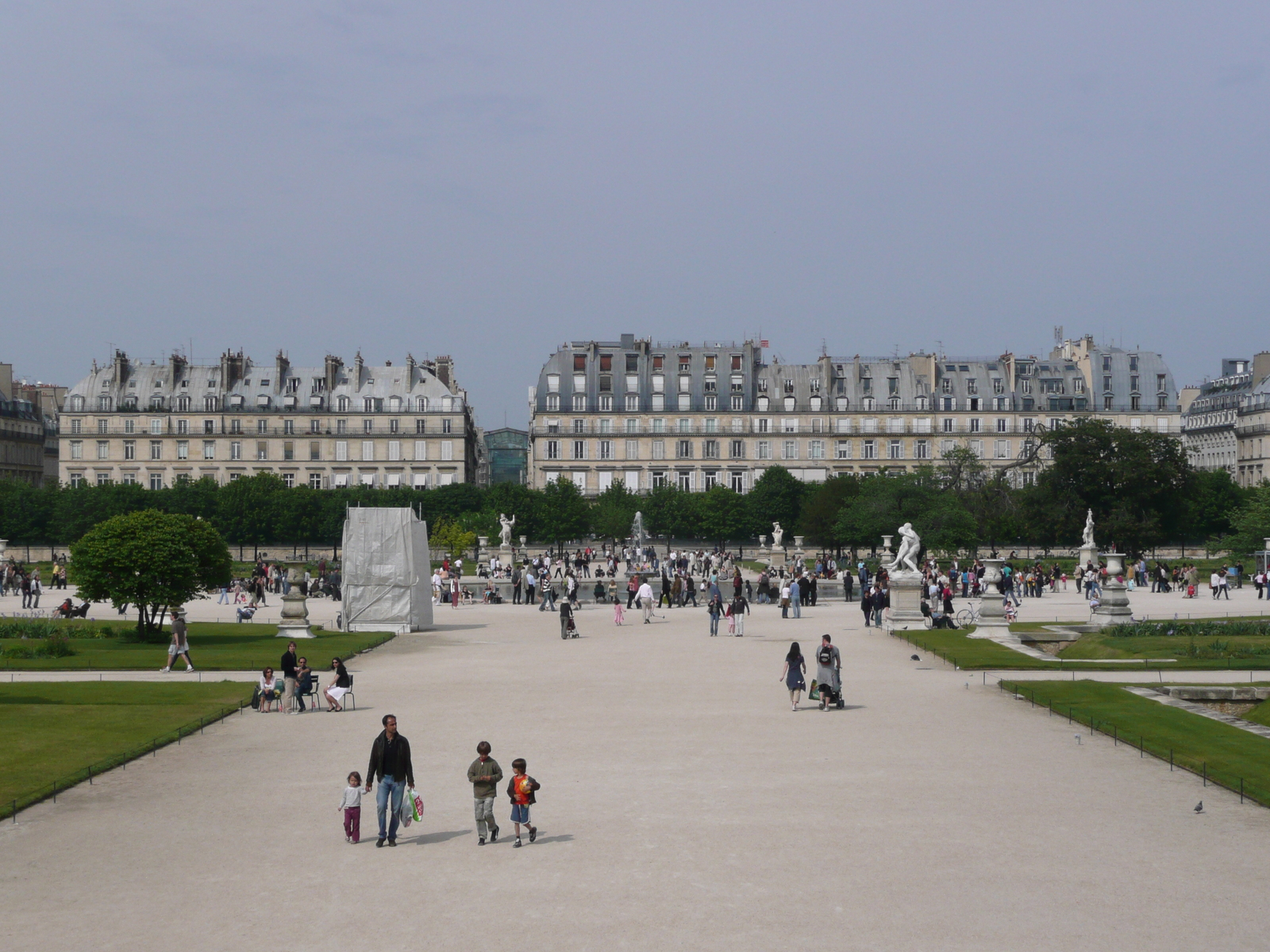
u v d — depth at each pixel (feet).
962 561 494.59
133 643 251.80
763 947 77.30
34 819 109.40
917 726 151.23
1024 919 82.12
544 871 93.20
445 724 153.07
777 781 120.98
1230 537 515.91
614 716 158.40
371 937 79.77
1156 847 98.53
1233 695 174.70
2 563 449.06
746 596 377.91
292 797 116.88
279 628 260.62
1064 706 162.30
